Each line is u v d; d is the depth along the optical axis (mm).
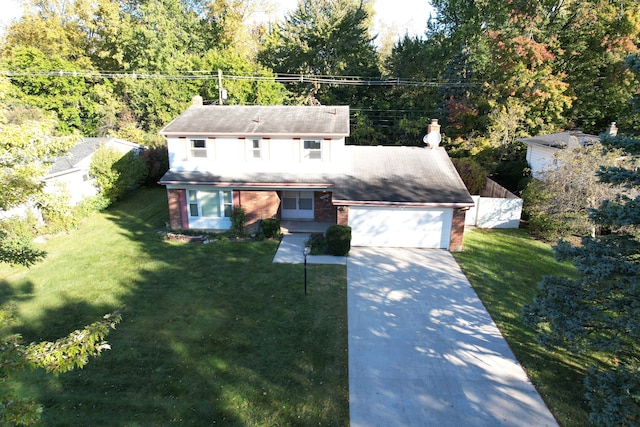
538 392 8734
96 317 11773
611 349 7699
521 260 15906
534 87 26344
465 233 19359
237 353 10039
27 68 32094
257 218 19156
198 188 18922
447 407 8305
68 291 13406
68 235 19094
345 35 37156
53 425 7699
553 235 18219
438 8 37781
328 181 18391
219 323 11414
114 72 38688
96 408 8172
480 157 26328
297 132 18500
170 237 18453
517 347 10336
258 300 12758
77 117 34531
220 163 19453
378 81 37469
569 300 8156
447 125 31875
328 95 39094
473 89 30641
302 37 37438
